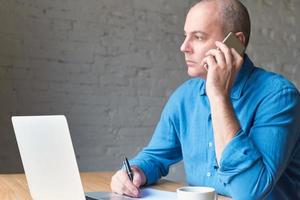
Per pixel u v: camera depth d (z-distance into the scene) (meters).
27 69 3.83
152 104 4.37
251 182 1.33
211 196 1.15
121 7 4.21
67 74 3.98
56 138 1.28
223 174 1.36
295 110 1.51
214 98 1.39
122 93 4.23
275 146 1.43
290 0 5.00
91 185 1.71
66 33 3.97
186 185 1.75
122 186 1.49
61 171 1.29
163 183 1.79
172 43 4.45
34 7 3.85
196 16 1.57
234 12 1.57
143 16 4.31
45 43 3.89
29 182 1.42
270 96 1.52
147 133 4.35
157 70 4.39
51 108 3.92
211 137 1.65
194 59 1.58
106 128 4.16
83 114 4.05
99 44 4.12
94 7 4.09
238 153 1.33
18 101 3.79
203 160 1.67
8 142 3.74
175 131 1.86
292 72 5.02
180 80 4.50
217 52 1.44
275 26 4.93
